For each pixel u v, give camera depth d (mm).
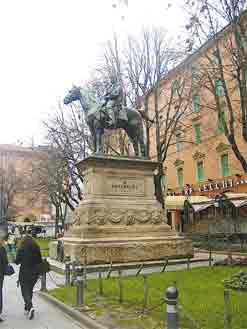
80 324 7363
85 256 13859
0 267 7926
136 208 15930
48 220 67688
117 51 28391
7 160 68938
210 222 33094
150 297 8789
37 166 40031
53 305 9344
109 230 15023
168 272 12836
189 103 29156
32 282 8305
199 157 38438
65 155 32469
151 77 26688
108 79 27047
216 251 23625
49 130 35750
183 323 6531
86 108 17109
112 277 12109
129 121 17391
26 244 8492
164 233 16062
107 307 8133
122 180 16141
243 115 17359
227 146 33844
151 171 16812
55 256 18016
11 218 61500
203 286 10062
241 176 32406
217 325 6367
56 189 35219
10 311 8727
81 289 8430
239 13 16438
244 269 13055
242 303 7859
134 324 6734
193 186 39031
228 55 20078
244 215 29734
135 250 14852
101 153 16156
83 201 16156
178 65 25672
